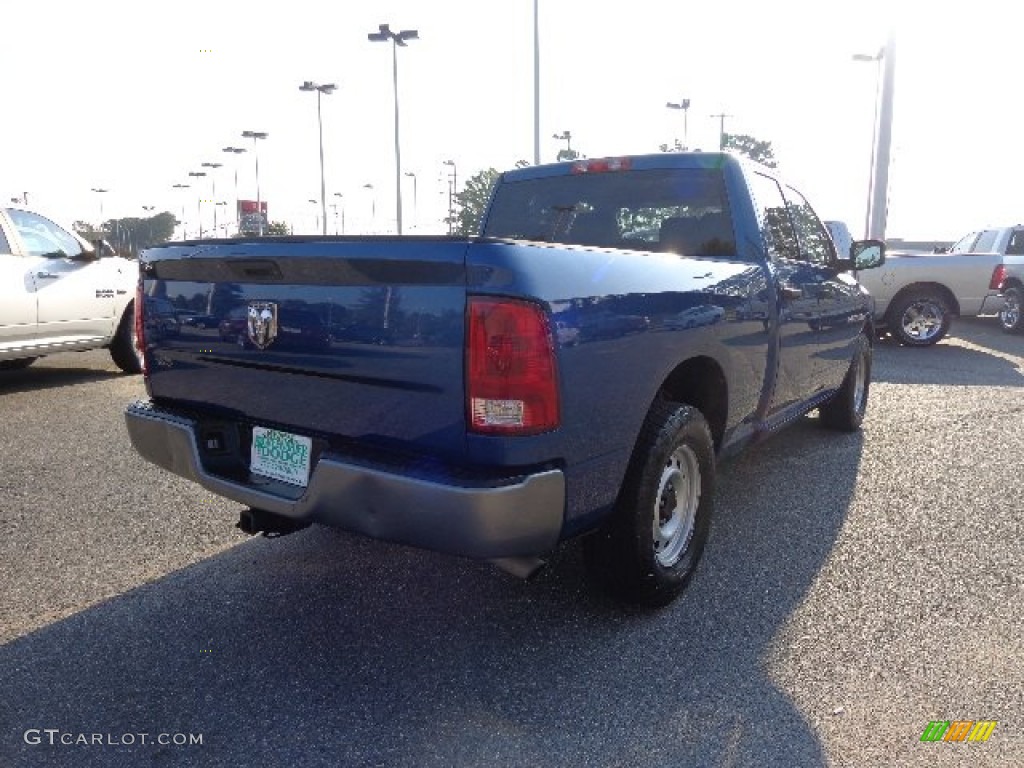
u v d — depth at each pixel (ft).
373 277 8.20
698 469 10.89
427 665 9.33
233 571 11.96
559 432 8.00
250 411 9.64
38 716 8.30
